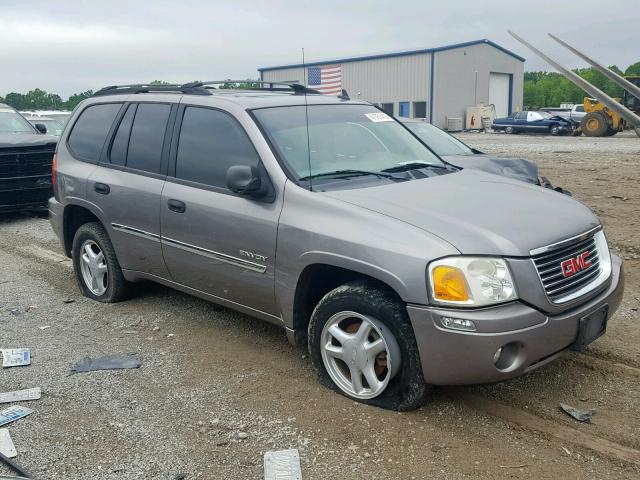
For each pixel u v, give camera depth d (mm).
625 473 3143
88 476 3211
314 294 4254
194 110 5023
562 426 3607
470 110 47250
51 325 5438
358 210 3820
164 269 5172
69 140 6242
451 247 3420
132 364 4578
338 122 4977
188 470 3254
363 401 3877
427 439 3480
